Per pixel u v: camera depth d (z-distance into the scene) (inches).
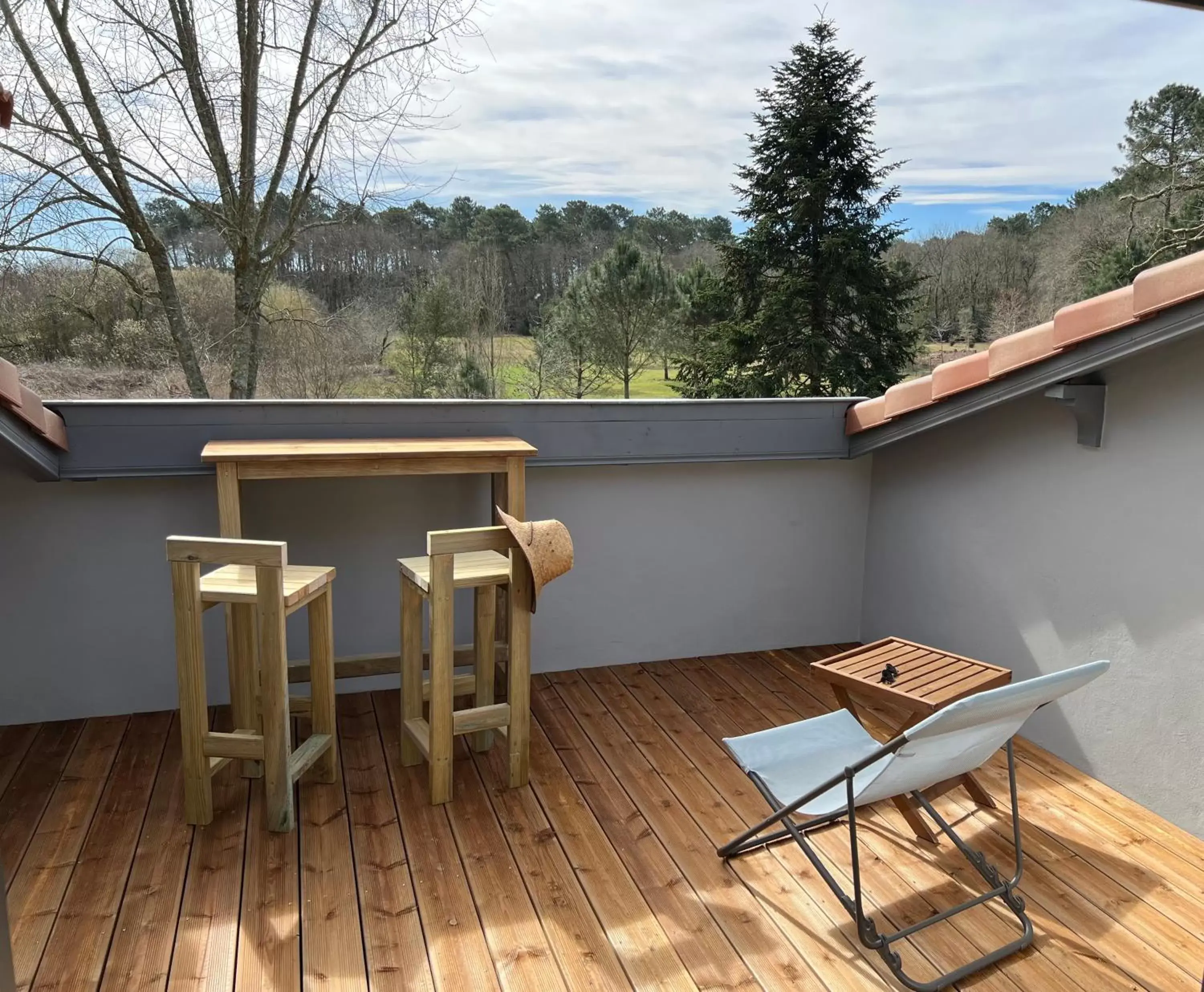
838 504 186.1
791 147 510.6
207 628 152.5
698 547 178.2
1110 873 110.5
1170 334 111.2
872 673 115.2
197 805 116.6
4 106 68.5
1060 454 137.6
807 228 513.0
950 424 161.2
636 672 173.9
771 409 166.9
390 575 159.9
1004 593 150.4
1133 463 125.1
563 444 154.9
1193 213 418.3
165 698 152.7
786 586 185.9
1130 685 127.9
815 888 107.2
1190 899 105.7
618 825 120.0
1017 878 102.0
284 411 140.1
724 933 98.7
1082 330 120.6
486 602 134.8
